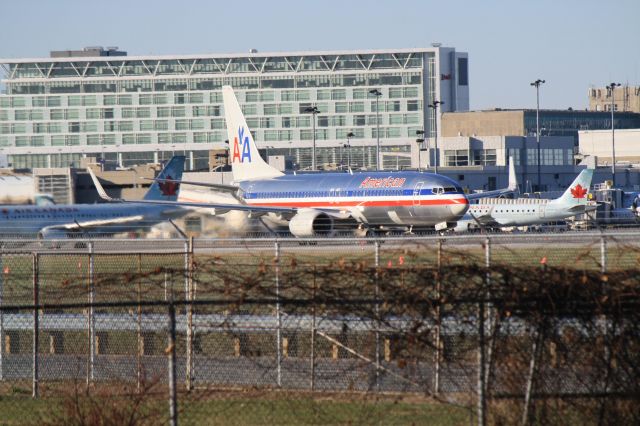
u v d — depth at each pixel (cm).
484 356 7419
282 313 9844
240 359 11025
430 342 8131
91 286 9375
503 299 7256
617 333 7331
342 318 9394
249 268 12525
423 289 7444
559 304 7238
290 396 9338
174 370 7825
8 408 9825
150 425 8606
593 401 7462
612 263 13162
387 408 8738
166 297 10494
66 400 9344
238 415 8931
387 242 11506
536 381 7419
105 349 12475
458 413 8506
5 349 12444
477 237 10694
